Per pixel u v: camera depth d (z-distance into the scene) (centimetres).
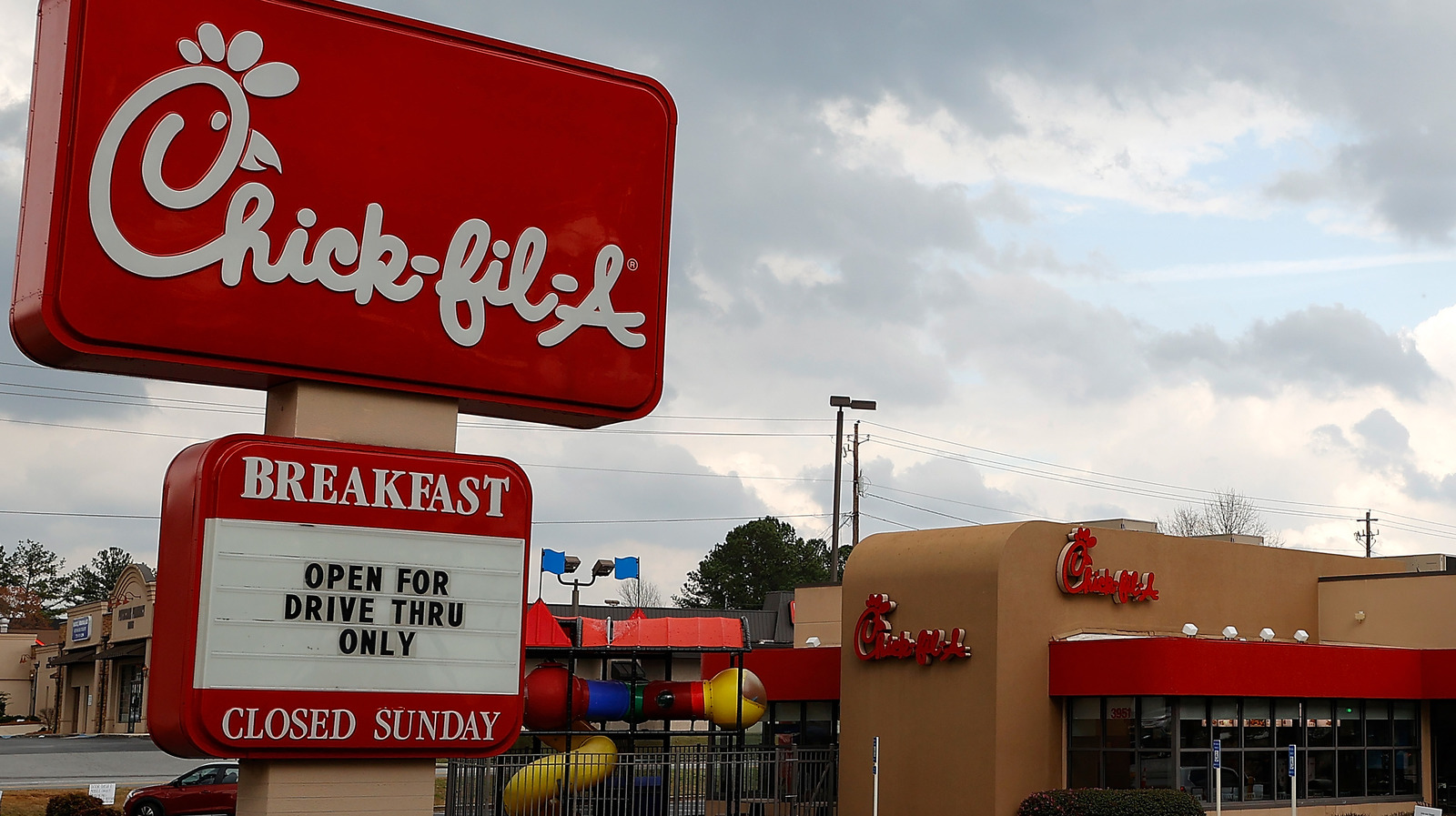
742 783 3381
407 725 1781
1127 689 3003
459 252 1888
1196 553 3569
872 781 3356
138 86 1686
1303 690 3192
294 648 1717
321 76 1814
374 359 1817
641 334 2019
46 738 7800
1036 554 3197
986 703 3095
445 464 1845
